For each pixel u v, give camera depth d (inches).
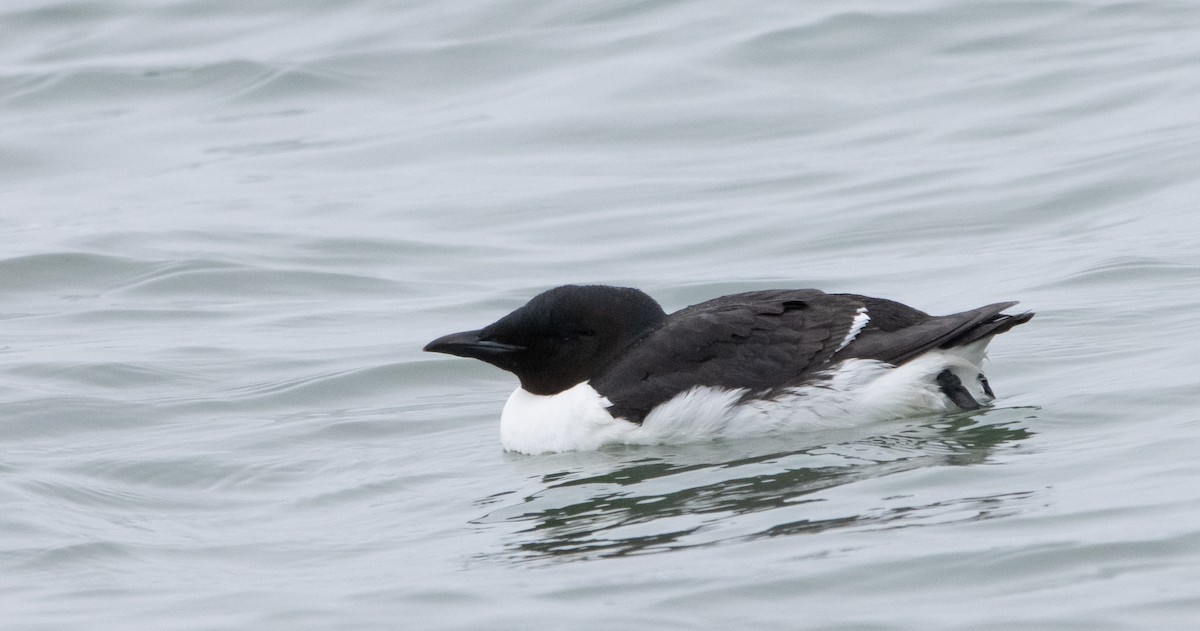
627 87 796.6
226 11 944.3
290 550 358.3
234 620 310.0
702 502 362.3
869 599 295.3
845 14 838.5
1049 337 482.6
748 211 657.6
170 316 590.2
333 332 565.0
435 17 901.8
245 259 645.3
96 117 835.4
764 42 823.1
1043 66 769.6
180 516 391.5
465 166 741.9
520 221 673.0
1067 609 283.6
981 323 408.2
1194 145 654.5
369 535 366.6
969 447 382.3
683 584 308.0
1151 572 295.0
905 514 335.3
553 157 743.1
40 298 617.6
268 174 753.6
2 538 366.3
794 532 331.3
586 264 621.0
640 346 430.3
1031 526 319.9
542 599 307.6
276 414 483.8
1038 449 374.9
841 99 765.3
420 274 626.2
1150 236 573.0
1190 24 796.0
